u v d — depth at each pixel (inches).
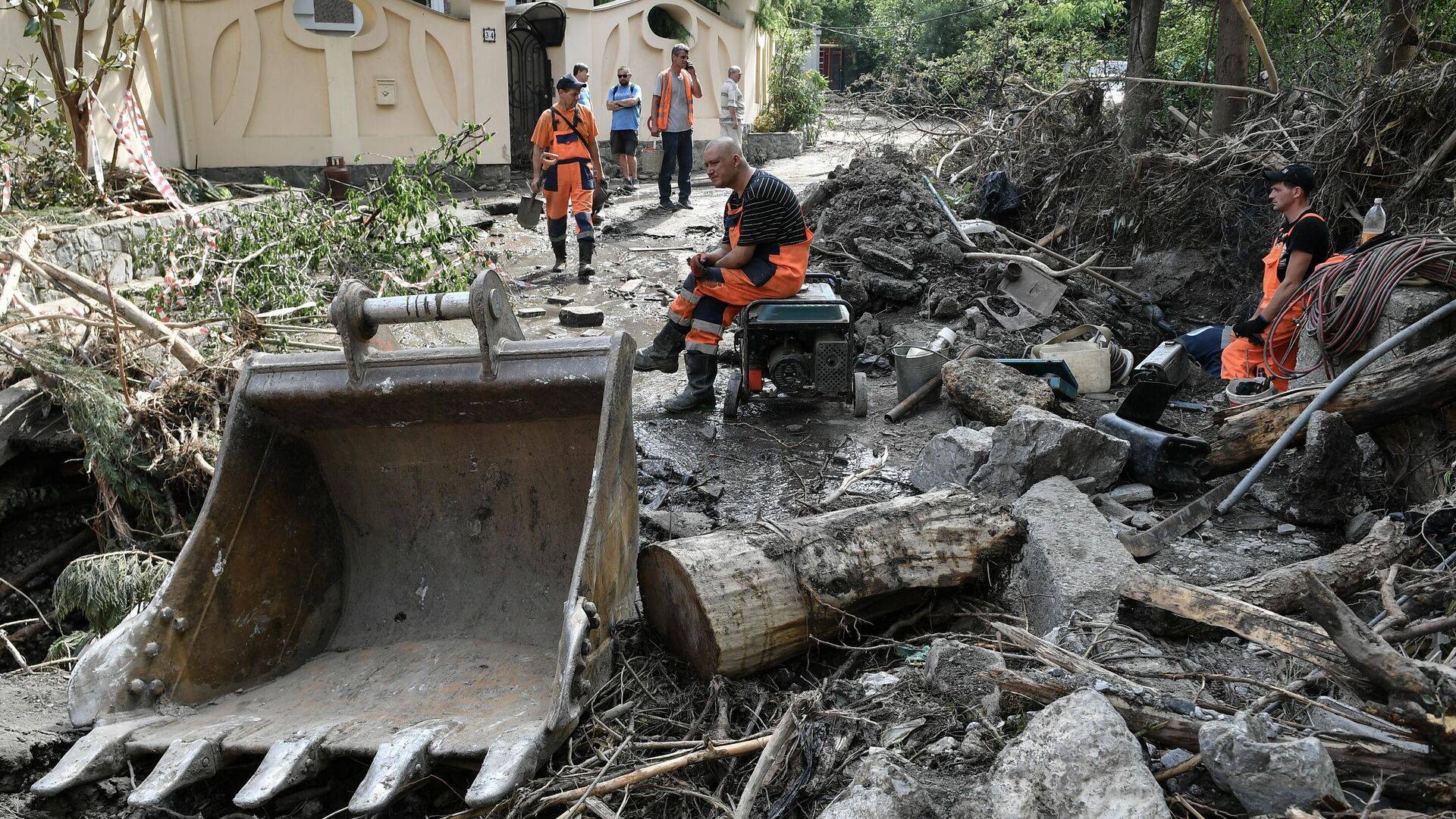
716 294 243.9
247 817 116.1
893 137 541.0
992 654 121.2
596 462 123.0
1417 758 94.3
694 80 512.7
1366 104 290.2
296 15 509.4
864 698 120.2
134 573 164.9
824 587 132.9
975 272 329.4
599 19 628.1
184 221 283.3
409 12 519.2
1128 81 398.3
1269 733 97.3
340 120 514.3
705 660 127.6
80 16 318.7
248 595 135.3
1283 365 214.8
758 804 107.6
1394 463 183.6
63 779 106.7
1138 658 122.0
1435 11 342.0
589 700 120.7
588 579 119.7
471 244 341.1
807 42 816.3
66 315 204.4
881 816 91.4
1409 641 122.5
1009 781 93.2
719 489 205.2
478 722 117.0
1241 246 329.1
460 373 134.3
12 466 192.4
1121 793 90.4
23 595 175.3
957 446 194.7
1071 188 385.4
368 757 110.0
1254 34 365.4
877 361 288.7
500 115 557.0
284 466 142.0
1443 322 185.2
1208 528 176.1
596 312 325.4
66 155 319.6
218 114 494.9
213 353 223.0
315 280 300.2
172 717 121.5
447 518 148.6
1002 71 512.7
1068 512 163.8
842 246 346.9
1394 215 278.1
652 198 559.5
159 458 185.2
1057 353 257.6
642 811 110.5
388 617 146.6
